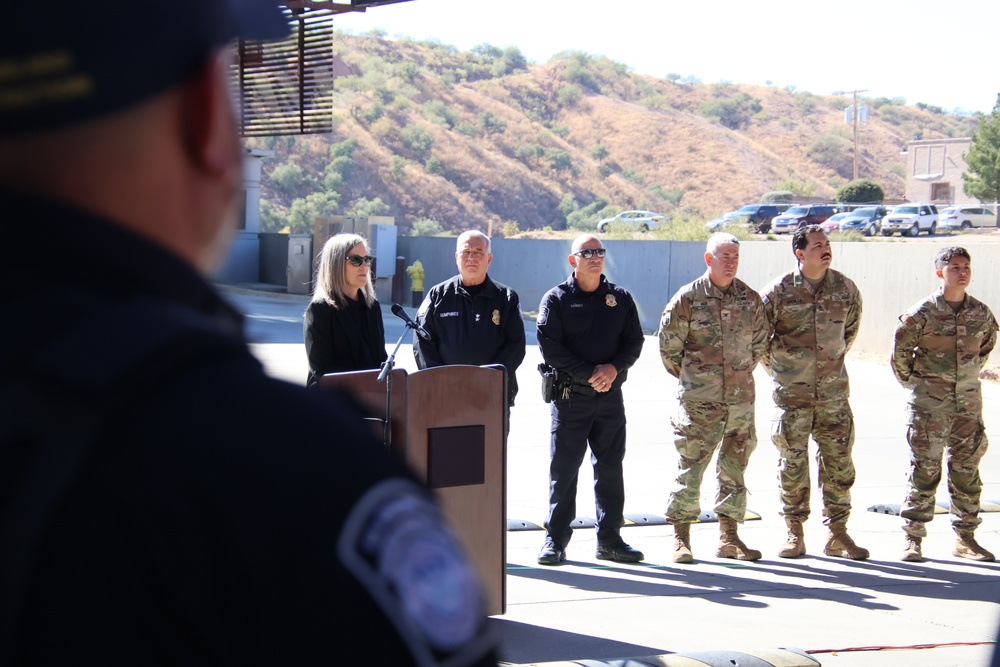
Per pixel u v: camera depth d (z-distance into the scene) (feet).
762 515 22.09
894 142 405.80
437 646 1.98
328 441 1.98
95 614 1.80
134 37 1.90
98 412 1.85
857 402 37.99
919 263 50.70
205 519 1.84
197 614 1.83
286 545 1.86
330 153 284.61
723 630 14.34
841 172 370.73
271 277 91.66
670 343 18.43
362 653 1.88
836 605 15.79
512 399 17.49
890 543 19.97
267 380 2.04
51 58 1.83
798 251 18.72
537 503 22.38
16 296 1.93
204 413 1.90
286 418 1.96
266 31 2.19
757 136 387.34
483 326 17.04
